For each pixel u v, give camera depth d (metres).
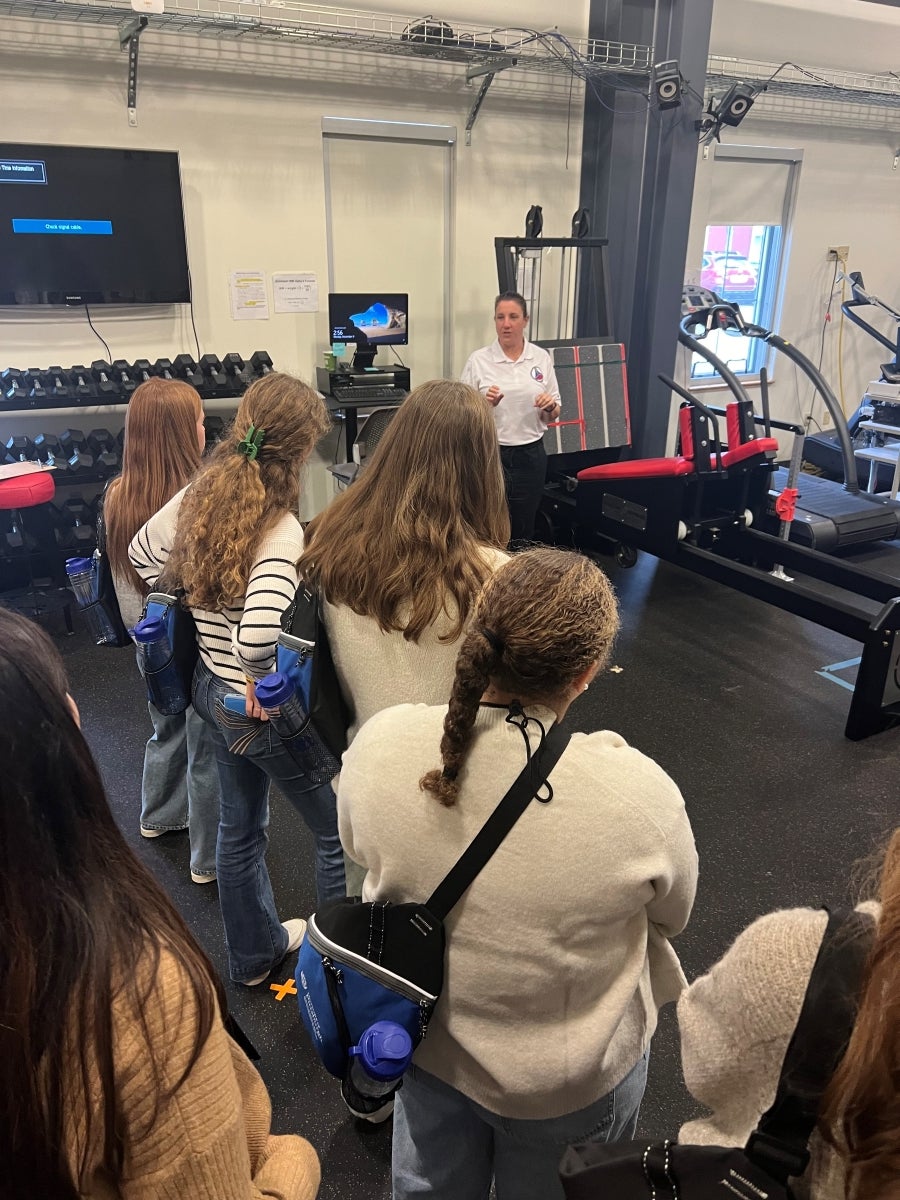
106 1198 0.53
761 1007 0.59
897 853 0.54
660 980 1.07
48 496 3.81
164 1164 0.52
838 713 3.36
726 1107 0.66
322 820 1.72
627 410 5.14
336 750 1.38
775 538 4.36
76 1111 0.48
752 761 3.01
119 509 1.98
